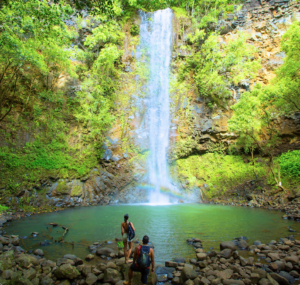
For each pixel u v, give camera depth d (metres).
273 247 8.18
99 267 6.55
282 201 17.73
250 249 8.24
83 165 22.03
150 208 18.16
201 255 7.32
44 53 21.34
